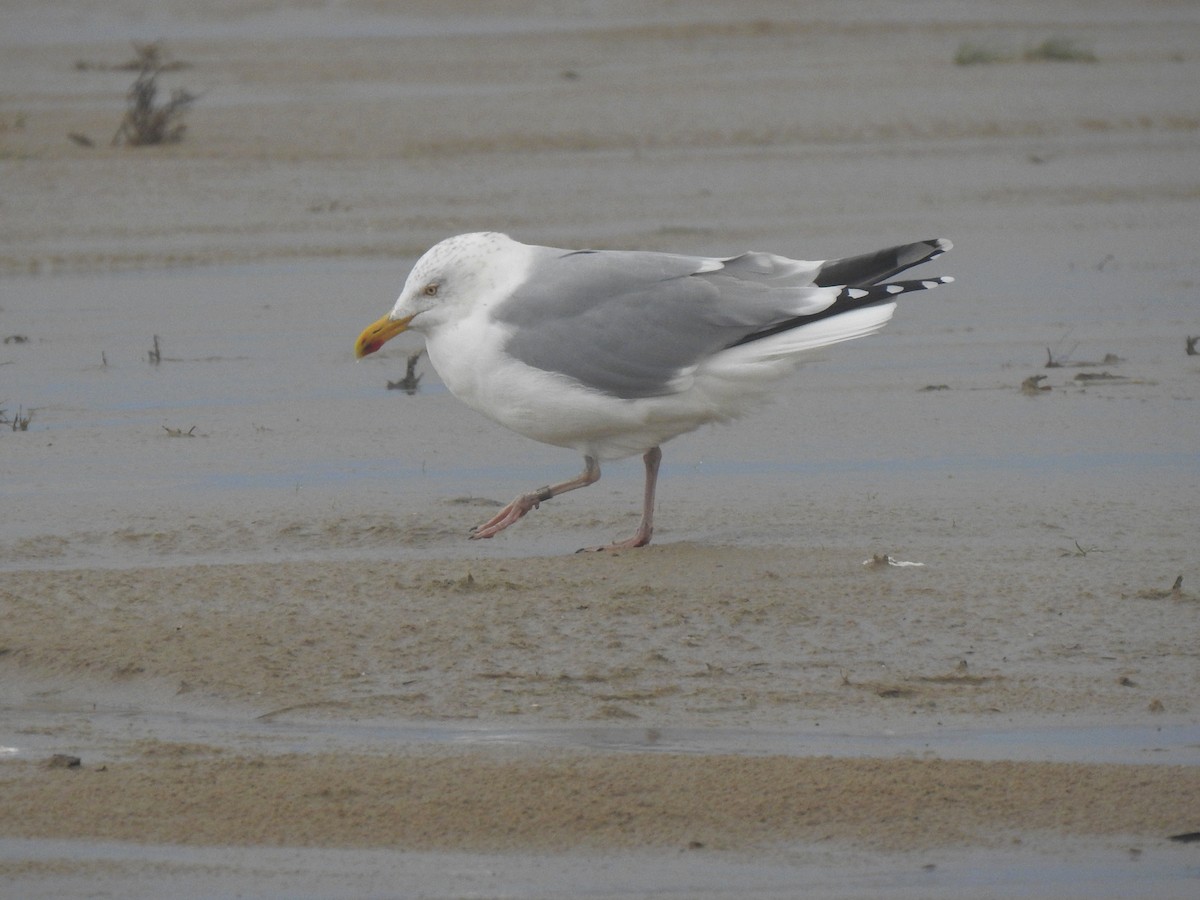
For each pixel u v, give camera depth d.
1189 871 7.64
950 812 8.12
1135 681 9.66
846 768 8.55
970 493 13.34
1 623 10.70
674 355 11.73
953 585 11.17
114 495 13.59
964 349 18.11
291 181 27.45
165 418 15.86
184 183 27.28
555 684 9.71
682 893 7.47
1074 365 17.22
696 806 8.20
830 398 16.38
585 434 12.08
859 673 9.81
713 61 40.84
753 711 9.34
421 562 11.84
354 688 9.71
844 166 28.86
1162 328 18.72
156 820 8.14
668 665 9.95
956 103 34.84
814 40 44.47
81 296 20.72
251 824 8.09
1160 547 11.95
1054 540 12.14
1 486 13.87
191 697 9.67
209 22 48.75
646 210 25.25
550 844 7.88
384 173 28.12
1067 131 32.16
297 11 50.69
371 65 40.38
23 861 7.75
